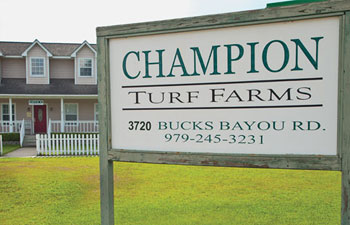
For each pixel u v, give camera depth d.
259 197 6.58
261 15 2.58
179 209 5.80
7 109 22.77
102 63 3.04
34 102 22.55
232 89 2.71
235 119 2.71
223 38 2.71
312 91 2.52
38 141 14.85
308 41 2.51
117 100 3.04
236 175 8.96
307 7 2.47
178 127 2.87
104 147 3.06
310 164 2.52
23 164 11.71
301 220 5.11
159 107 2.92
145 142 2.97
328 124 2.50
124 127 3.03
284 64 2.58
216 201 6.31
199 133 2.81
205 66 2.77
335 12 2.41
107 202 3.05
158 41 2.90
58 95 21.44
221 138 2.75
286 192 6.96
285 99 2.59
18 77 23.33
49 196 6.87
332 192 6.91
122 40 3.01
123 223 5.06
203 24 2.73
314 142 2.53
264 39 2.61
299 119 2.56
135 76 2.98
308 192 6.93
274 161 2.60
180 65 2.84
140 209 5.82
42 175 9.31
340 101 2.44
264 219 5.18
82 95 21.56
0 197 6.76
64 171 10.06
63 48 24.64
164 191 7.24
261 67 2.63
